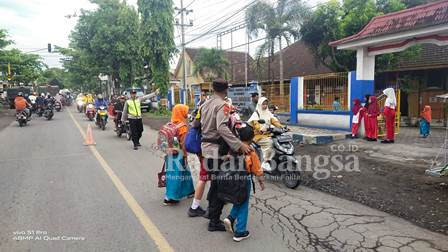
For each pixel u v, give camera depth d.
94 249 3.93
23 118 17.98
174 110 5.61
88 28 28.02
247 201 4.14
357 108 11.32
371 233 4.29
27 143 12.01
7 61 36.34
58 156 9.49
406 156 8.40
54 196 5.84
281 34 20.11
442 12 9.48
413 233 4.27
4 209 5.21
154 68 23.47
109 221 4.75
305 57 25.97
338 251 3.84
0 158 9.26
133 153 9.98
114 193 6.01
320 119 13.34
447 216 4.67
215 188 4.39
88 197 5.79
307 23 18.62
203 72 31.14
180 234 4.34
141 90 28.89
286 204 5.43
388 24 10.88
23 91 32.97
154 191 6.14
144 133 14.99
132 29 27.27
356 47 11.69
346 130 12.22
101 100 19.02
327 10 17.73
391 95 10.38
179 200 5.55
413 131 13.88
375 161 7.97
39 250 3.91
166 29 22.92
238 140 4.12
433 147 9.56
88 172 7.57
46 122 20.19
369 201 5.45
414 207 5.05
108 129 16.52
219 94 4.52
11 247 3.99
